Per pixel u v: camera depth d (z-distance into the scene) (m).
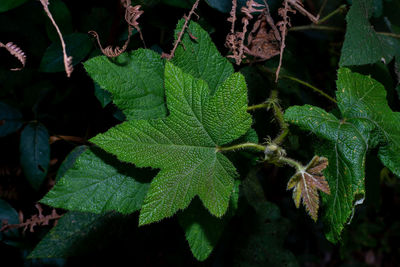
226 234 0.72
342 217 0.51
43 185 0.66
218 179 0.51
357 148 0.52
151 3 0.58
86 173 0.53
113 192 0.53
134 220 0.62
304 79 0.66
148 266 0.70
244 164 0.55
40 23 0.62
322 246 1.22
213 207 0.51
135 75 0.53
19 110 0.65
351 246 1.46
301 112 0.52
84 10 0.61
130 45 0.59
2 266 0.64
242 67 0.62
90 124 0.66
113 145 0.50
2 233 0.63
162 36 0.60
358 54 0.55
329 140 0.52
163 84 0.54
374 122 0.53
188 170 0.51
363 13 0.57
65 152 0.67
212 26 0.60
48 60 0.59
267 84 0.62
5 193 0.65
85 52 0.59
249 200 0.71
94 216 0.60
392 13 0.65
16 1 0.57
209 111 0.51
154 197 0.50
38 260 0.65
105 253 0.70
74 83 0.65
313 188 0.50
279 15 0.59
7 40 0.62
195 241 0.53
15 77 0.64
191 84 0.51
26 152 0.63
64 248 0.58
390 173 0.72
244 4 0.57
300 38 0.72
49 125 0.66
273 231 0.73
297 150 0.63
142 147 0.51
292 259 0.72
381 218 1.42
